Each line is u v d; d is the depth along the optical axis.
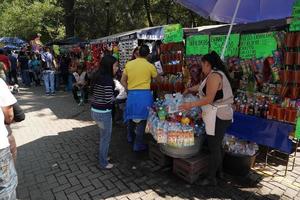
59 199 3.45
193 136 3.57
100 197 3.47
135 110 4.31
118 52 7.67
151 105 4.34
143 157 4.58
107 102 3.82
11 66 12.80
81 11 20.58
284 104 3.43
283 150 3.47
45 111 8.12
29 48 17.05
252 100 3.88
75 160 4.54
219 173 3.85
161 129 3.63
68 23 19.58
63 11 20.72
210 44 4.41
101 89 3.78
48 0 21.48
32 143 5.38
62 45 15.69
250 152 3.91
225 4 4.99
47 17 22.11
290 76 3.33
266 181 3.82
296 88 3.30
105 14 19.25
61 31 23.30
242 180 3.84
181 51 4.87
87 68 9.92
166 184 3.74
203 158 3.76
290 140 3.40
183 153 3.73
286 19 3.61
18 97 10.65
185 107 3.42
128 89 4.35
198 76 4.48
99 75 3.79
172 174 4.00
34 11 21.31
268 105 3.63
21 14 21.94
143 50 4.29
